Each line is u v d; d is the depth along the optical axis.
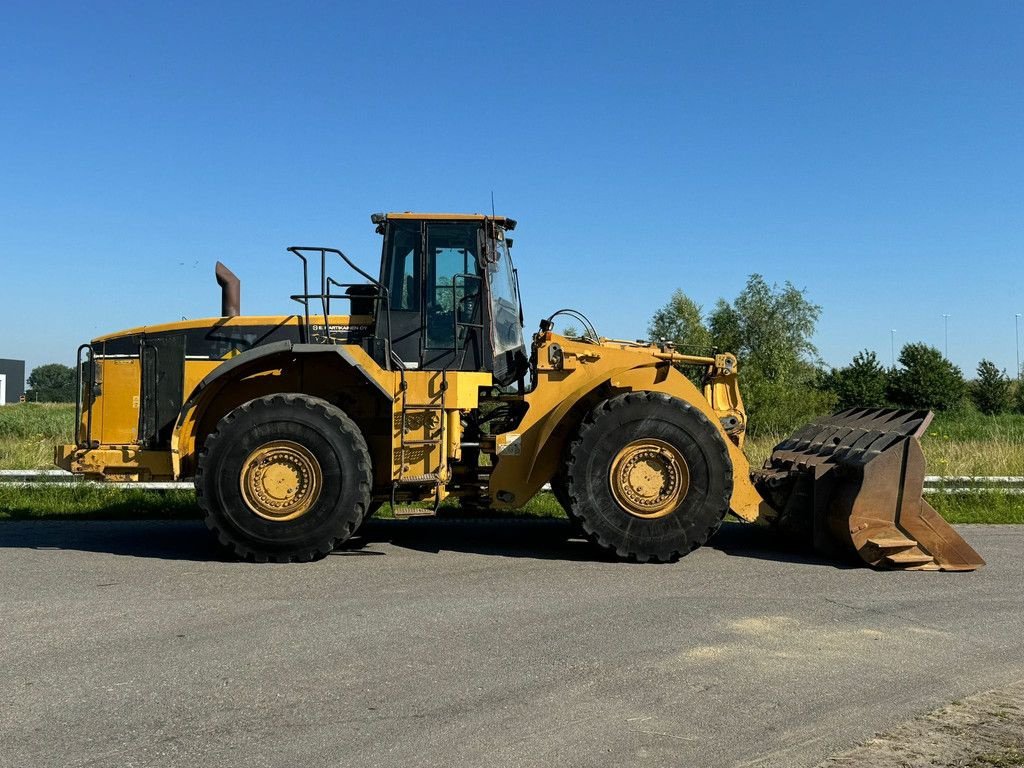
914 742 3.44
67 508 9.60
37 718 3.64
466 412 7.50
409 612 5.30
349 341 7.51
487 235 7.63
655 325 50.41
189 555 7.13
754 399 22.52
